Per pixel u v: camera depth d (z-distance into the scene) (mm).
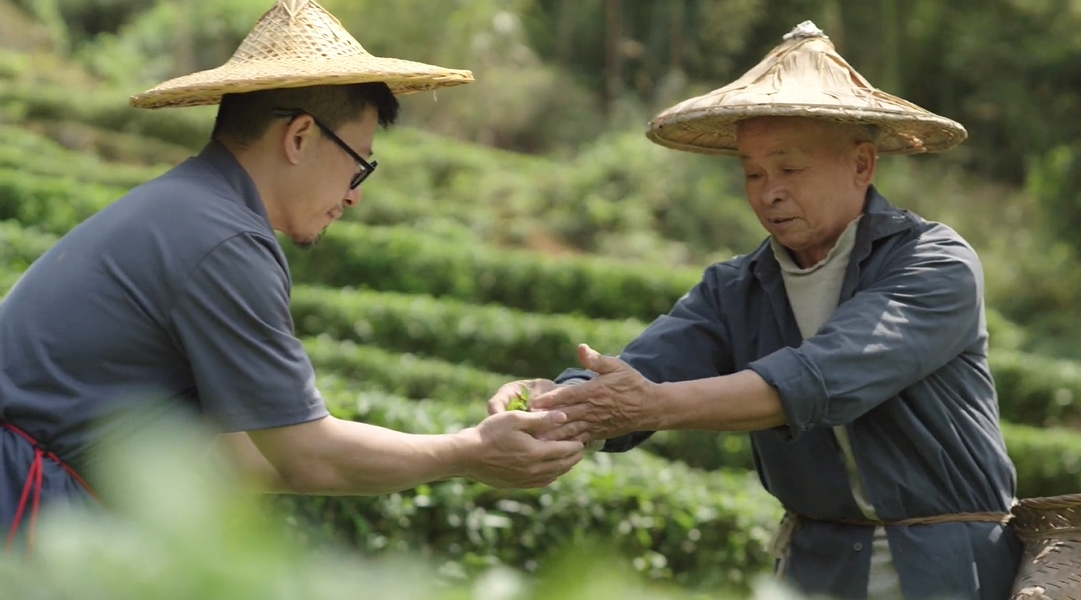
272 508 4301
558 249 16797
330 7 20844
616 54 22047
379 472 2406
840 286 2824
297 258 12758
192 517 762
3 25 21219
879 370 2600
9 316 2281
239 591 743
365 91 2520
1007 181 21500
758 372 2586
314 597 799
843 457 2799
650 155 18109
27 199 11594
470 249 13266
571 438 2635
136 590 729
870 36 22078
